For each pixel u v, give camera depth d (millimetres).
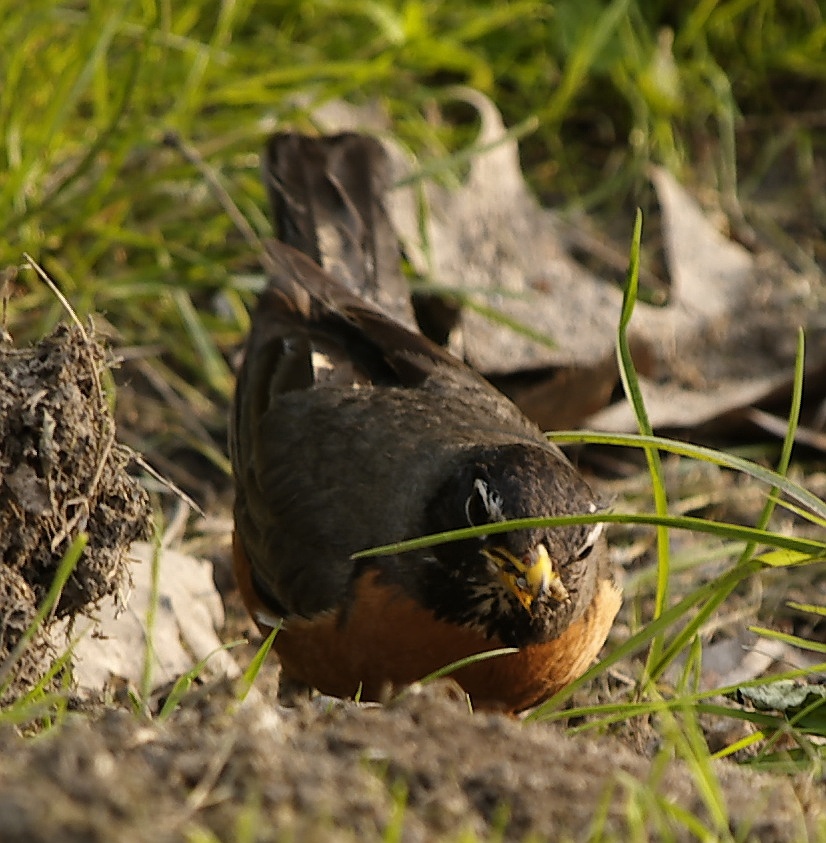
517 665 8828
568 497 8391
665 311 13961
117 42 13820
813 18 15914
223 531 11656
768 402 13453
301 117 13656
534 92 15477
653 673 8844
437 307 13180
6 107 12617
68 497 7598
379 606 8820
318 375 10188
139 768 5719
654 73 15266
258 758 5805
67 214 12852
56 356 7590
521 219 14320
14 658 7043
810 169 15766
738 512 12367
